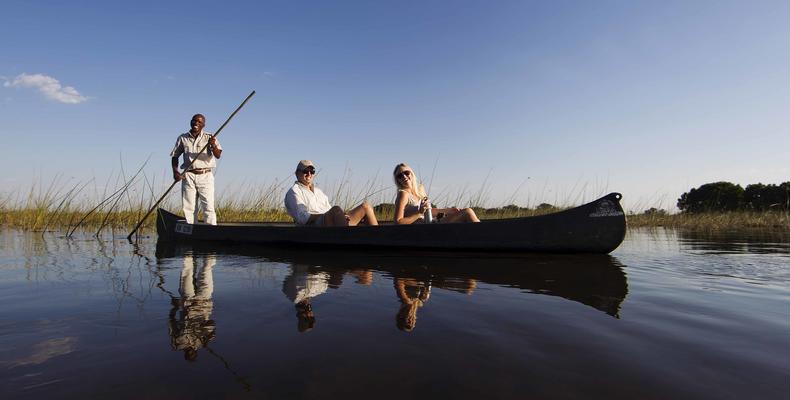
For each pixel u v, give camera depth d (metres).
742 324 1.58
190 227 5.80
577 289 2.24
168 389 1.05
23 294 2.19
